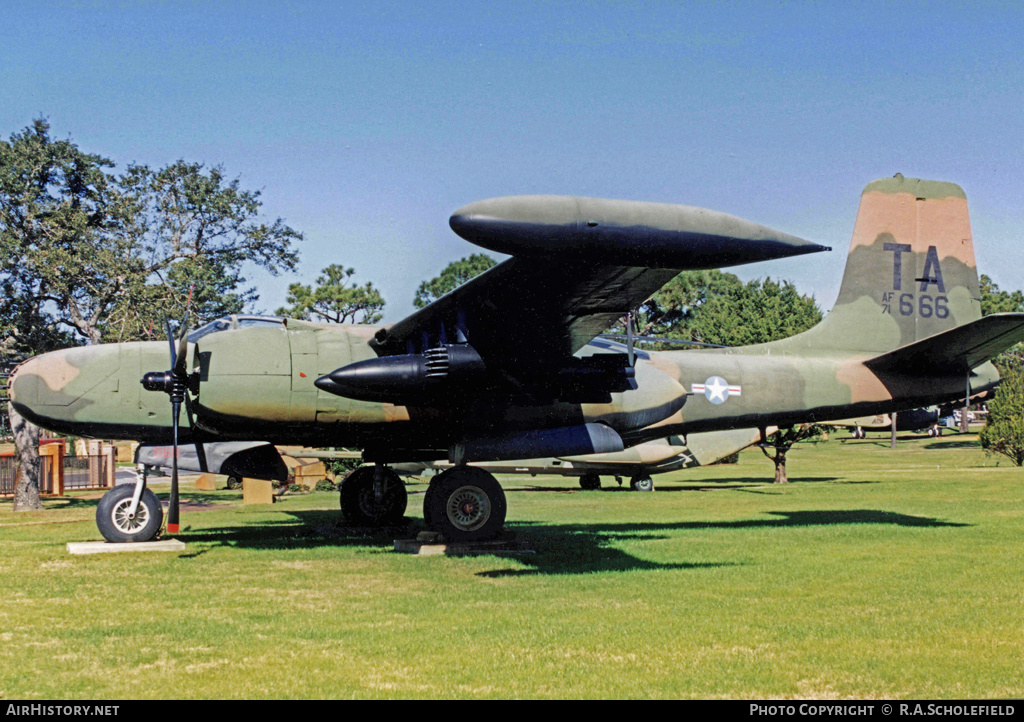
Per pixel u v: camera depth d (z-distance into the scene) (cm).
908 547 1176
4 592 884
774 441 2886
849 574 977
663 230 773
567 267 951
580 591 888
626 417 1266
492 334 1107
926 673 611
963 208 1566
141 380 1106
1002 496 1964
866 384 1465
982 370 1541
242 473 1301
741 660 641
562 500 2105
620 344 1335
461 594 872
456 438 1210
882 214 1534
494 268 963
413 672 612
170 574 991
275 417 1138
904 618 770
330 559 1103
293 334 1158
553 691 573
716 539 1270
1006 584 918
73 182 2284
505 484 2956
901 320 1524
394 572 1004
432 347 1138
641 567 1033
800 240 816
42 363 1182
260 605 824
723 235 788
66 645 679
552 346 1137
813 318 3428
